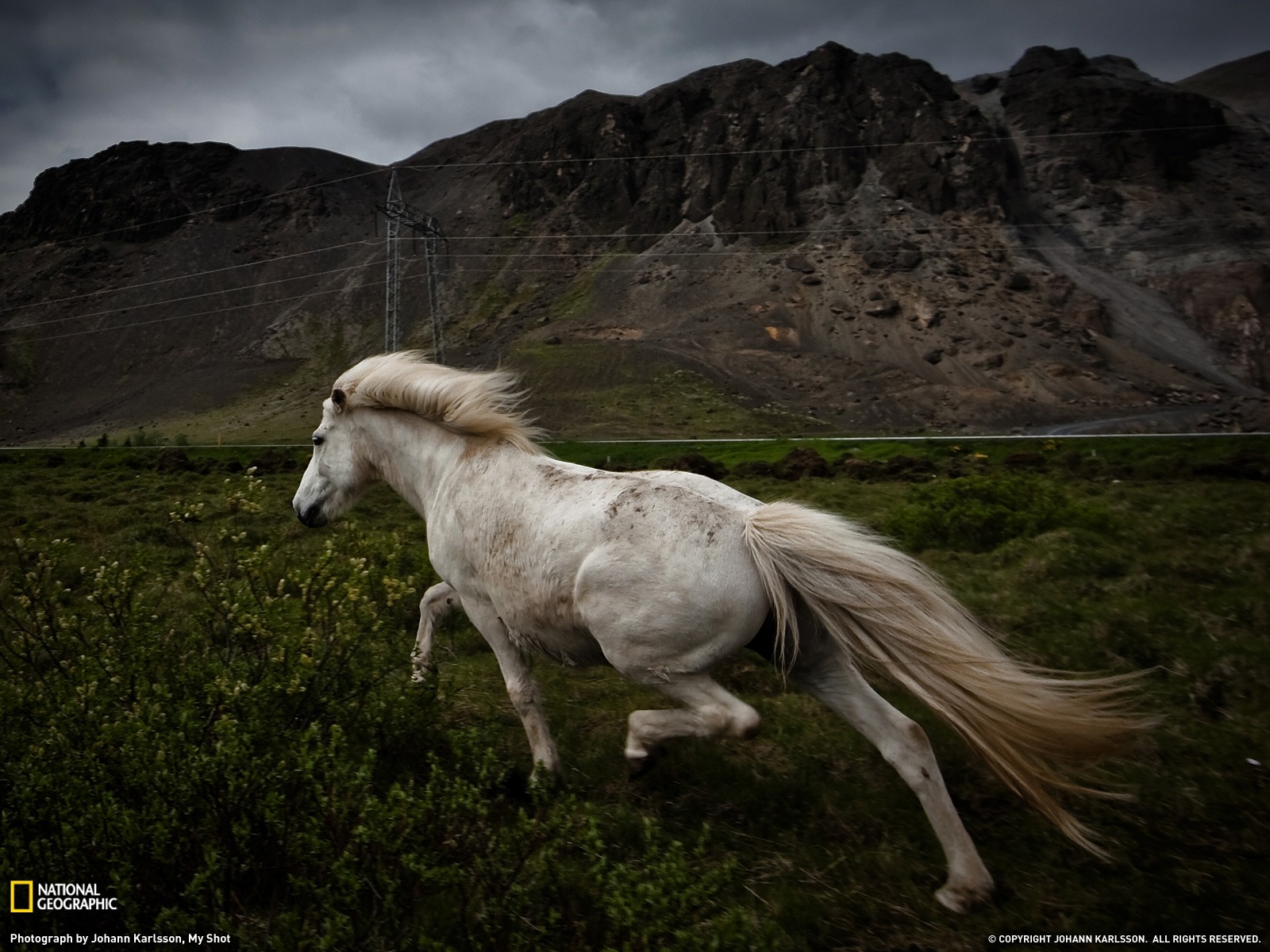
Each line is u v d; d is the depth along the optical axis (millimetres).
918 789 3371
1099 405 106625
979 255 149375
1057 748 3459
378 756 4180
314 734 3195
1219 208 165875
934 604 3555
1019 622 6305
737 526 3621
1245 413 102438
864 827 3797
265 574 4551
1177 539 9477
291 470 26469
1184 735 4508
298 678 3779
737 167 185750
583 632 3850
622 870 2609
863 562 3508
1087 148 182250
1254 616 6113
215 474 24391
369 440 4949
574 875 3242
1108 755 3520
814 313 136250
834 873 3445
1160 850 3562
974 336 125250
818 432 91438
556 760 4195
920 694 3471
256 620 4008
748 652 5961
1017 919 3139
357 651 4344
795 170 181250
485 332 161000
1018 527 9695
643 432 87188
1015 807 3961
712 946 2414
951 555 9062
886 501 16125
